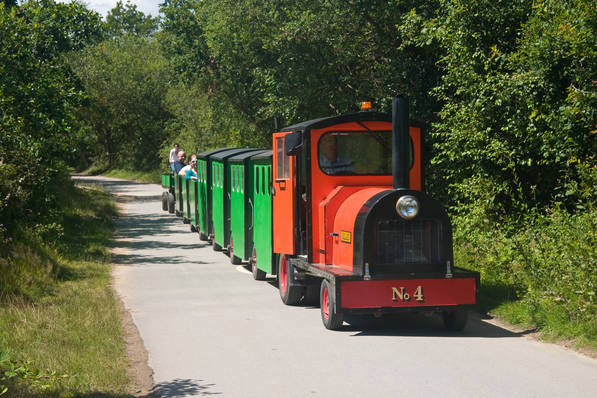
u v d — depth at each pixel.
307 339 8.37
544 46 11.67
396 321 9.51
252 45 23.08
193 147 41.78
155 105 61.25
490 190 13.60
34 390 5.91
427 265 8.46
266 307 10.47
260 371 6.96
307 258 9.57
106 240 18.62
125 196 37.56
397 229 8.43
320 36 20.00
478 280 8.53
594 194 10.84
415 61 18.47
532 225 12.03
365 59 20.52
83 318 9.09
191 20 29.02
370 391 6.22
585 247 8.94
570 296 8.70
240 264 15.08
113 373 6.65
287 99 21.11
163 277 13.32
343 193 9.38
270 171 11.44
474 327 9.02
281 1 22.00
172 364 7.27
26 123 16.59
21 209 14.39
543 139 12.09
